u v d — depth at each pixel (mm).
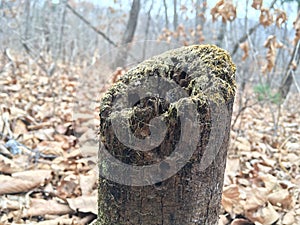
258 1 771
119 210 314
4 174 618
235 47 1146
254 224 504
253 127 1080
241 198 540
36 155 715
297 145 872
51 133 889
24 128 895
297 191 613
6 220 478
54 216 503
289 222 516
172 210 300
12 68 1521
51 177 605
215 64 308
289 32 1148
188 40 1398
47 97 1269
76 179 597
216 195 316
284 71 1347
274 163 772
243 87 1162
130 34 1608
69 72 1772
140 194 301
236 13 830
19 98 1193
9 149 721
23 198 531
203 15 1177
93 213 498
